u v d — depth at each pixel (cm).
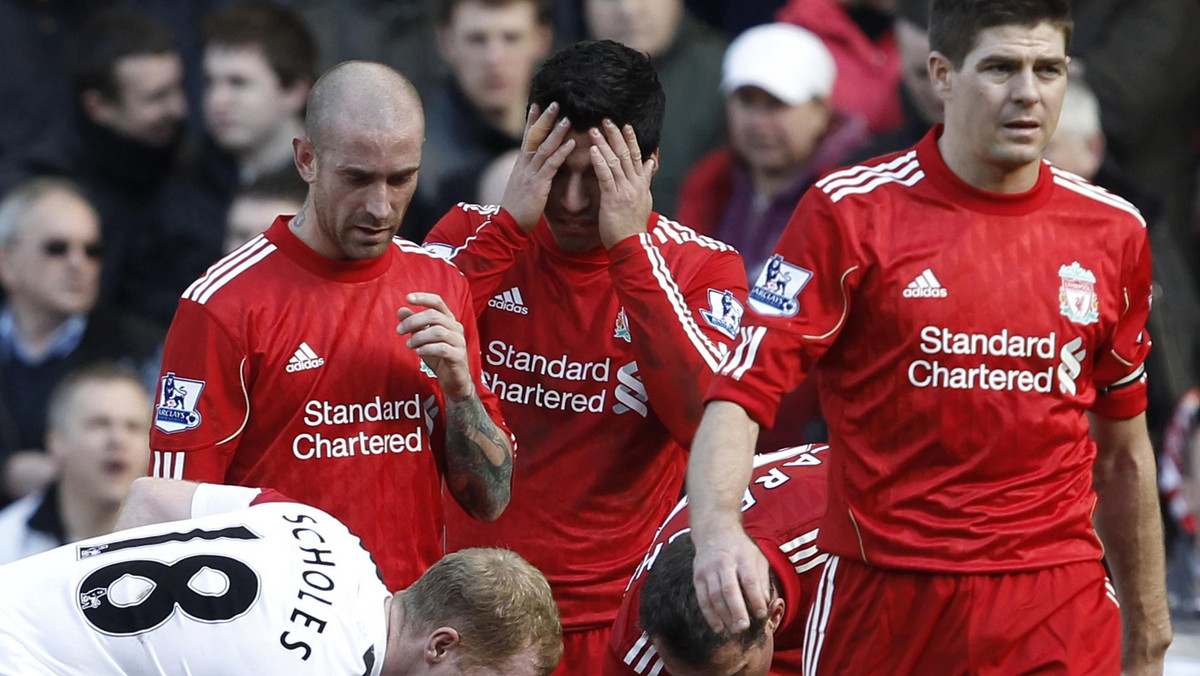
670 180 2469
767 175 2308
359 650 1384
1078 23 2561
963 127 1327
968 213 1343
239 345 1455
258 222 2319
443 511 1569
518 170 1580
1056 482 1359
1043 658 1344
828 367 1398
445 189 2331
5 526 2248
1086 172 2170
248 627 1367
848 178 1364
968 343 1333
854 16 2531
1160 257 2211
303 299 1477
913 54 2261
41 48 2786
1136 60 2542
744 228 2334
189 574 1380
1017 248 1341
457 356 1445
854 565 1393
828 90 2320
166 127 2631
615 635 1555
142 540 1407
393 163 1423
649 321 1549
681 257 1655
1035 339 1335
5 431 2416
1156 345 2130
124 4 2911
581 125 1552
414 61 2716
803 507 1572
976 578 1345
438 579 1416
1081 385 1369
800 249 1352
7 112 2736
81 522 2241
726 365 1352
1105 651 1370
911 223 1344
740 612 1245
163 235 2525
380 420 1495
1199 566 2161
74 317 2450
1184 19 2569
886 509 1363
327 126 1424
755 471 1641
